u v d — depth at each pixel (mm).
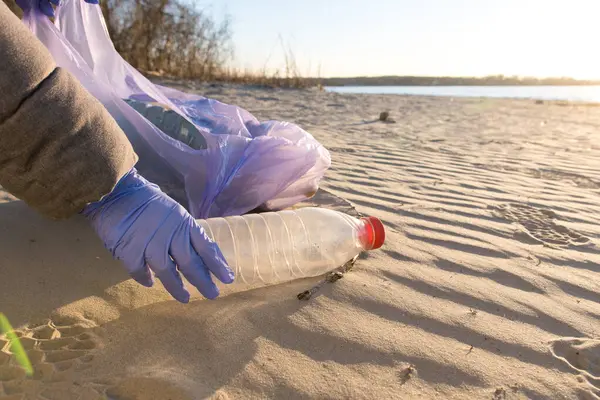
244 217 1651
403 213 2477
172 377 1167
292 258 1625
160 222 1267
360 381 1213
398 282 1704
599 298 1670
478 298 1624
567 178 3512
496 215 2529
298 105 9102
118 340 1307
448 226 2314
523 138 5922
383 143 4883
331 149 4293
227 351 1291
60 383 1135
